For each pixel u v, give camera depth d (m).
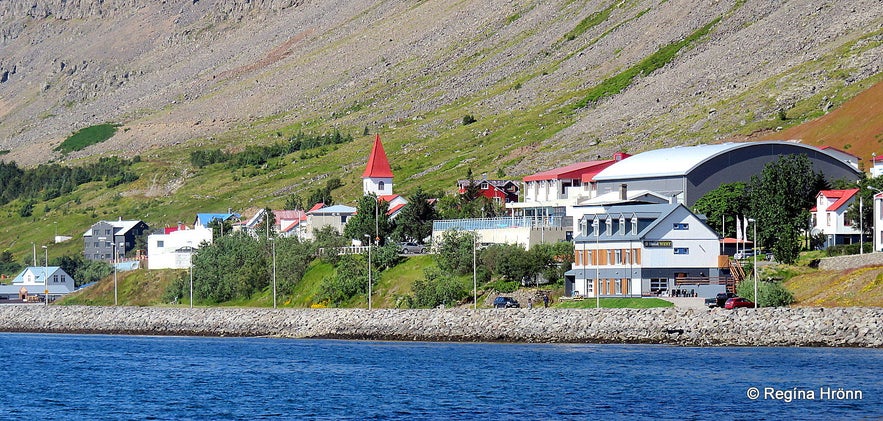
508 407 176.50
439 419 169.62
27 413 183.00
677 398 178.75
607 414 169.50
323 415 175.00
